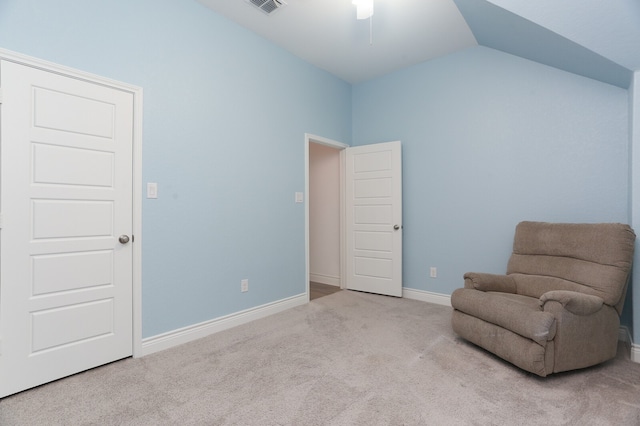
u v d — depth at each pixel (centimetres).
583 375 207
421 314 332
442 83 369
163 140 249
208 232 279
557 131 297
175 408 172
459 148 358
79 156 209
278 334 278
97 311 217
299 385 195
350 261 436
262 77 328
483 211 342
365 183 423
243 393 186
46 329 196
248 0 269
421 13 285
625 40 209
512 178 323
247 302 312
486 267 341
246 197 312
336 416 165
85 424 159
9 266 184
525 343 201
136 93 234
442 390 189
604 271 223
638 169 228
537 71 306
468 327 244
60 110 201
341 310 347
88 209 213
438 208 374
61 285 202
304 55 366
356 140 449
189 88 266
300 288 369
